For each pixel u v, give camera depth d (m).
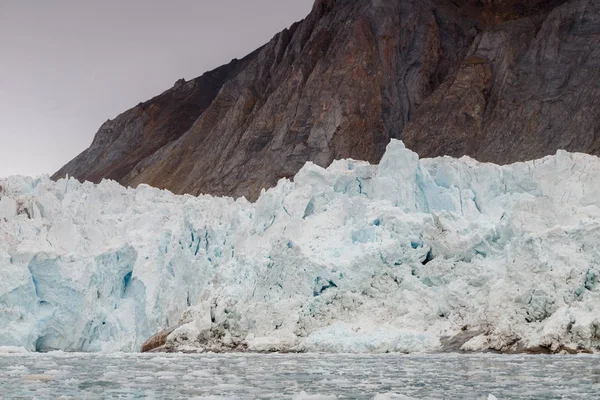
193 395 28.55
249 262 53.91
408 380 32.47
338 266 51.94
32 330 53.56
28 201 59.31
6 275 52.94
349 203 57.03
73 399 27.33
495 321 46.47
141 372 36.34
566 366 36.94
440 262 51.41
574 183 57.09
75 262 55.75
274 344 49.62
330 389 29.94
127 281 60.31
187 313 54.06
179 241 59.69
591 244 47.06
